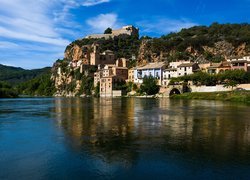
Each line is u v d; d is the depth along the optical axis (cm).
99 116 6141
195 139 3441
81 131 4069
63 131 4088
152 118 5662
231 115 6150
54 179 2123
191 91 16538
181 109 7894
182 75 18438
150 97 18162
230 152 2814
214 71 17438
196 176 2166
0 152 2872
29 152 2861
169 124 4762
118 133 3884
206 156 2675
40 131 4109
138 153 2784
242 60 16800
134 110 7712
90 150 2912
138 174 2211
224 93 13538
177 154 2747
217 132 3931
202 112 6912
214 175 2183
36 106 10088
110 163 2473
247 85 13725
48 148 3020
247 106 8931
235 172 2244
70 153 2805
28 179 2125
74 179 2120
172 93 17262
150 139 3450
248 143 3206
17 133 3950
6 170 2320
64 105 10644
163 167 2366
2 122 5197
